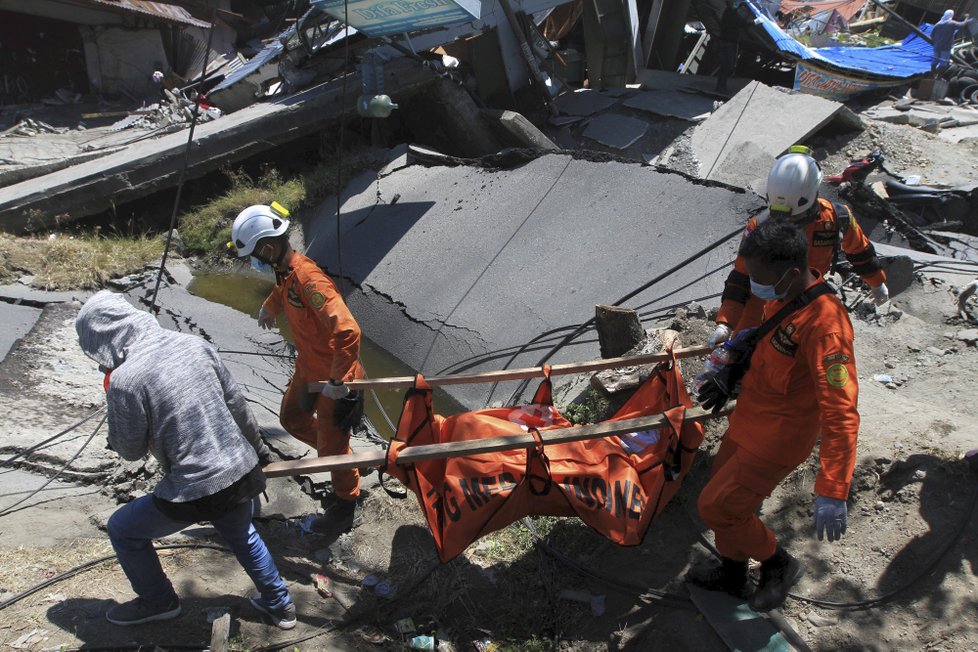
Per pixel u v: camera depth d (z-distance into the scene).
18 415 5.55
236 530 3.32
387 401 7.24
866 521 3.74
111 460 4.93
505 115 11.81
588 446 3.86
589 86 15.61
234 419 3.34
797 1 21.33
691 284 6.97
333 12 9.45
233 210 11.16
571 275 7.85
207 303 9.16
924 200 9.42
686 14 15.78
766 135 11.40
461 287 8.51
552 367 4.00
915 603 3.34
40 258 9.46
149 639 3.41
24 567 3.86
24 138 15.29
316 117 11.95
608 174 8.78
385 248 9.84
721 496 3.16
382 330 8.73
